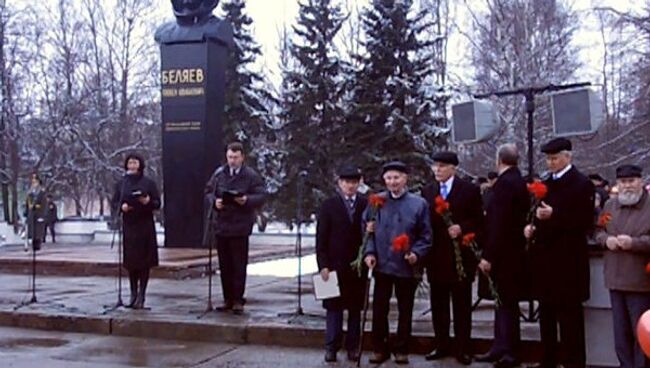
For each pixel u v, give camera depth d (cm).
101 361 764
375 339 734
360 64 2642
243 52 2931
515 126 2834
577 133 911
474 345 770
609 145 3028
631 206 638
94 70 4147
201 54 1727
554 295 662
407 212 714
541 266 672
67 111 3675
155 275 1316
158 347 831
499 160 727
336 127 2661
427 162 2406
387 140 2484
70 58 3984
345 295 743
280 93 3184
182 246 1709
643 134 2884
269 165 2838
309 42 2816
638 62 2692
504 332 709
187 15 1753
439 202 709
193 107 1725
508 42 2980
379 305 732
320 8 2833
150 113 4241
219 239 932
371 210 727
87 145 3631
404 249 682
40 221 2067
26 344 852
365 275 739
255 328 845
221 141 1802
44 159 3706
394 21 2544
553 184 672
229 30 1781
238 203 919
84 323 920
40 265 1449
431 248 726
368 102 2545
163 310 960
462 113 1024
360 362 734
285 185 2723
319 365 733
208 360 766
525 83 2702
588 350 697
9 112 3684
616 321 649
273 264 1678
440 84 2781
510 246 703
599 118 909
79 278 1376
